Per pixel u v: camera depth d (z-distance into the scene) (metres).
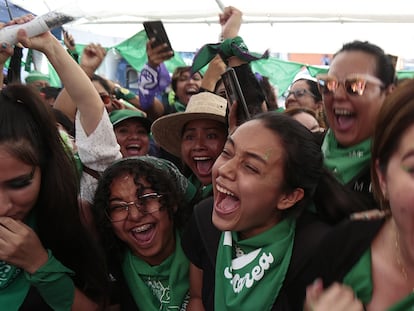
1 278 1.16
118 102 2.79
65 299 1.20
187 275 1.48
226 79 1.68
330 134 1.58
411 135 0.66
